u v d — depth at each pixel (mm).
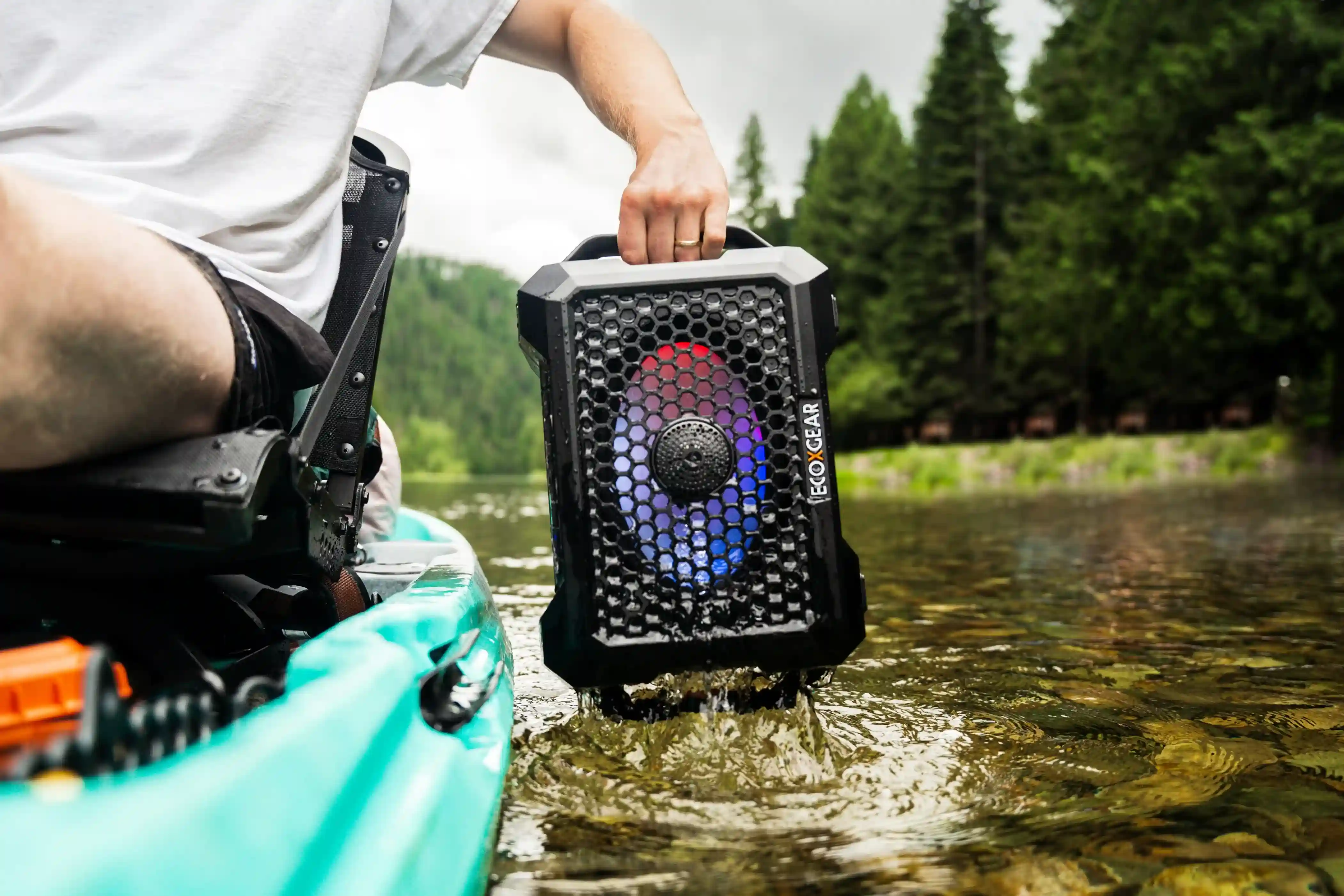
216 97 1127
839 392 30891
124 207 1032
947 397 29797
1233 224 16438
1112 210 19672
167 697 699
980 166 29594
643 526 1335
